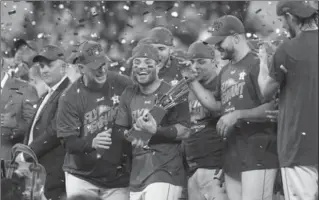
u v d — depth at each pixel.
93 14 29.98
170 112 21.89
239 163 22.08
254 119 21.89
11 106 26.14
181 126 21.84
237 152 22.14
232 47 22.34
